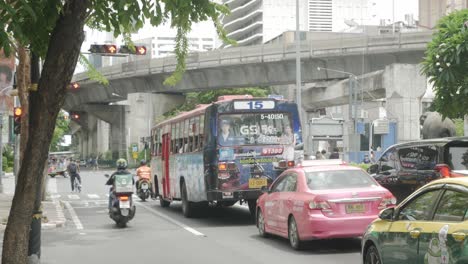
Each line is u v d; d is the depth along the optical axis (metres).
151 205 25.84
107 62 88.38
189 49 8.93
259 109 17.77
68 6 6.88
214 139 17.44
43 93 6.92
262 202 14.45
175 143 21.62
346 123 49.84
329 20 147.50
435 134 21.55
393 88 53.09
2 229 16.81
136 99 78.62
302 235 12.02
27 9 6.47
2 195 30.86
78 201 29.03
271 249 12.70
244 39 147.00
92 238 15.34
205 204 19.88
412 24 131.75
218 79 63.69
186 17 7.54
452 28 18.08
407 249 7.07
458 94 18.11
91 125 113.00
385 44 55.41
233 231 16.11
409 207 7.39
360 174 12.63
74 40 6.90
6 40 6.63
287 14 137.75
